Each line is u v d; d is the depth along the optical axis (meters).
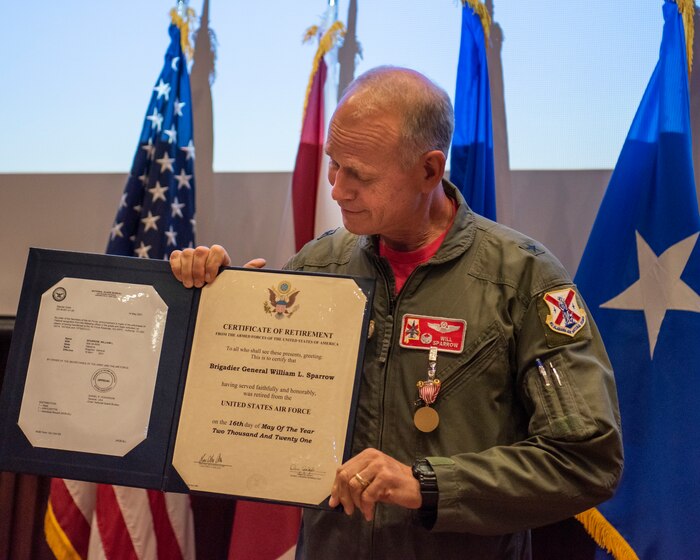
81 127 2.49
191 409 1.34
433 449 1.34
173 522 2.17
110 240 2.22
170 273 1.41
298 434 1.30
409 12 2.31
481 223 1.48
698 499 1.84
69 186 2.46
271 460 1.30
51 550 2.33
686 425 1.87
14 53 2.55
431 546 1.32
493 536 1.34
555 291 1.37
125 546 2.13
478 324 1.37
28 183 2.48
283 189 2.35
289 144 2.37
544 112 2.20
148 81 2.48
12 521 2.40
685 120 1.96
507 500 1.22
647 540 1.87
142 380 1.36
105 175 2.45
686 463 1.85
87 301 1.40
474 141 2.09
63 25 2.54
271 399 1.32
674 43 1.99
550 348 1.33
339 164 1.35
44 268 1.42
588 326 1.36
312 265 1.57
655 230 1.97
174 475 1.32
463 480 1.22
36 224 2.47
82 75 2.51
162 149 2.24
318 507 1.27
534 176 2.20
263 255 2.35
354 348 1.33
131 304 1.39
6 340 2.40
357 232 1.39
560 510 1.25
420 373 1.37
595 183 2.16
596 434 1.25
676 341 1.91
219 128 2.40
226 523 2.29
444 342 1.37
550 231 2.18
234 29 2.43
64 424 1.36
